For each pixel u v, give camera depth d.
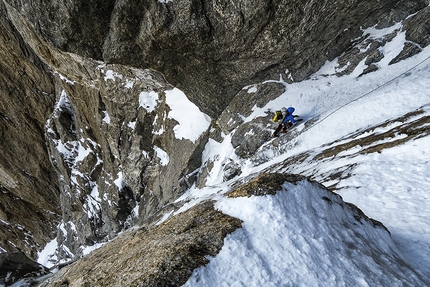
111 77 18.19
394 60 11.95
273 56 13.32
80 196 26.64
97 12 12.77
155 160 20.20
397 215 5.14
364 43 13.29
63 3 12.55
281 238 3.20
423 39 11.45
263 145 13.70
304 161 10.19
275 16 11.59
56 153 26.41
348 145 9.09
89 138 24.69
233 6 11.50
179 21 12.11
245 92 15.31
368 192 6.12
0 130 27.30
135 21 12.77
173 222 4.10
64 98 24.59
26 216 34.84
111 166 23.50
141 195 22.28
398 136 7.57
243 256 3.01
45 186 31.41
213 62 14.10
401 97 9.70
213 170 15.95
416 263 3.94
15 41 21.42
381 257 3.57
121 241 6.67
